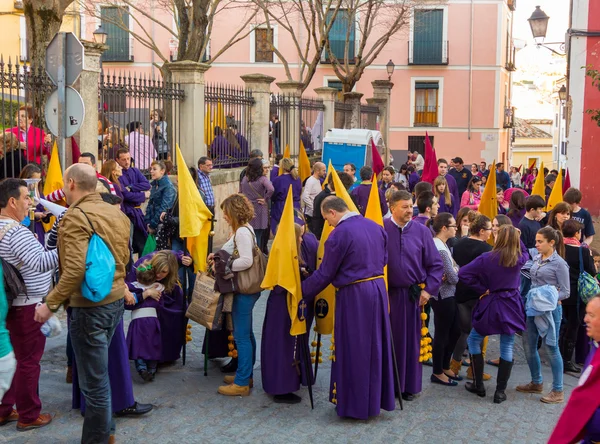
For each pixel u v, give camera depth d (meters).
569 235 7.32
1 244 5.04
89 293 4.77
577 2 18.05
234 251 6.16
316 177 12.95
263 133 15.46
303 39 36.78
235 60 37.38
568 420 3.41
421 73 38.47
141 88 11.44
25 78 8.81
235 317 6.25
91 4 27.08
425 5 35.41
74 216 4.77
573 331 7.33
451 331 6.89
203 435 5.49
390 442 5.48
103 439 5.03
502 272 6.31
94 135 10.22
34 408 5.41
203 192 10.20
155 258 6.47
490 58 38.03
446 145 38.81
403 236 6.17
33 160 8.85
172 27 35.59
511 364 6.39
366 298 5.70
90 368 4.96
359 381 5.72
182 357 7.23
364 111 23.28
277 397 6.21
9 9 27.30
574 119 18.38
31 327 5.25
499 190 12.14
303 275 6.14
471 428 5.81
